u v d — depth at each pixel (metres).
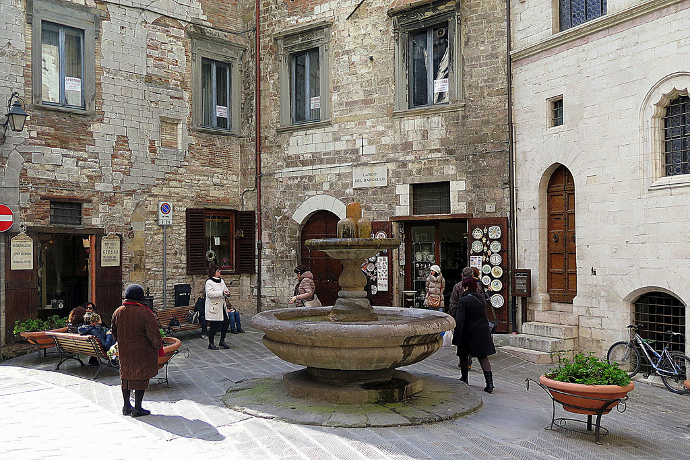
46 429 5.70
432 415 5.94
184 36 14.29
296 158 14.75
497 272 11.58
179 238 14.06
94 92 12.50
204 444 5.20
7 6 11.14
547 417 6.34
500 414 6.33
